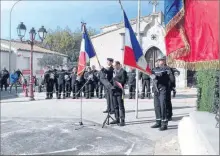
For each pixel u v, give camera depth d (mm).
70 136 9305
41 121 11828
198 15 5895
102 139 8758
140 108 13906
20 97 20891
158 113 9562
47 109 14602
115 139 8664
